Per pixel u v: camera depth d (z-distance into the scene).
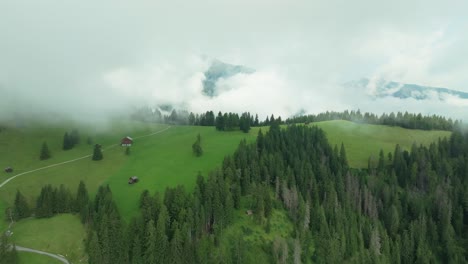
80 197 132.88
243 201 139.00
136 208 133.38
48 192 132.75
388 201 159.12
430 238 143.38
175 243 107.25
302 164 161.38
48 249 112.44
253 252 117.62
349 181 160.62
